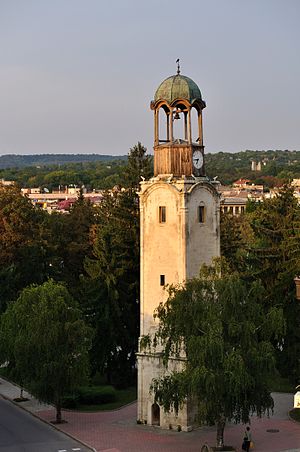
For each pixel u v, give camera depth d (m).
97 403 69.69
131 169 82.75
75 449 55.19
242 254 85.06
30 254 98.69
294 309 74.38
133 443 56.09
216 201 61.31
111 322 74.62
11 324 67.62
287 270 76.75
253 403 51.84
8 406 70.06
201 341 50.59
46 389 62.62
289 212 83.31
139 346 61.09
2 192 105.44
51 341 62.56
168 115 61.44
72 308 66.06
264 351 52.09
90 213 115.12
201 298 53.47
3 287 92.38
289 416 64.31
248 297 53.91
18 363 63.59
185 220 59.03
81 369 63.00
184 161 60.69
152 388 54.91
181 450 54.00
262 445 55.75
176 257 59.44
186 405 58.72
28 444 56.81
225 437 57.69
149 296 60.75
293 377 72.19
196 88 60.97
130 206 79.75
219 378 50.00
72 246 109.00
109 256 76.31
